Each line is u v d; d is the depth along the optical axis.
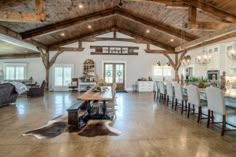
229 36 6.99
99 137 3.54
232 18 5.88
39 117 5.08
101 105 6.08
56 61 12.45
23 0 5.37
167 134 3.76
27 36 8.32
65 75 12.50
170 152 2.89
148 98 9.24
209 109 4.20
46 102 7.65
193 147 3.10
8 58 12.30
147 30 10.87
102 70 12.72
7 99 6.90
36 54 12.31
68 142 3.28
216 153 2.87
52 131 3.89
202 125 4.44
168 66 13.12
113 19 10.53
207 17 6.66
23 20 5.07
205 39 6.87
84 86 12.25
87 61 12.60
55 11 7.09
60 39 11.65
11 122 4.57
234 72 7.36
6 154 2.78
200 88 5.65
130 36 12.70
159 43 12.88
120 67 12.91
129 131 3.93
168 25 8.77
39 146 3.09
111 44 12.73
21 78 12.37
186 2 5.86
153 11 7.69
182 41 10.51
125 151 2.92
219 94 3.75
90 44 12.60
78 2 6.75
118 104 7.41
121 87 12.93
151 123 4.58
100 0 7.14
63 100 8.21
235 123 4.05
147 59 13.01
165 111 6.07
